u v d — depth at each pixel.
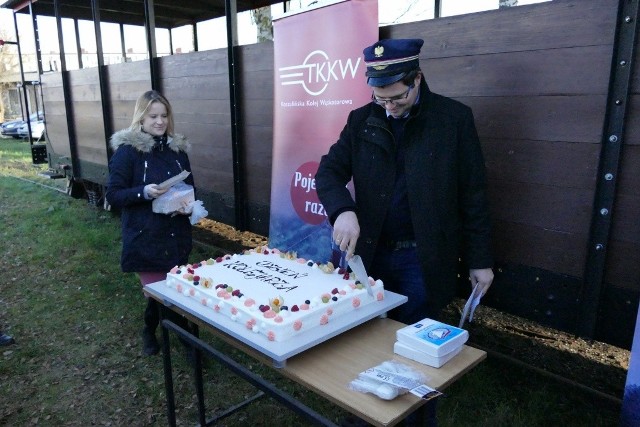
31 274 4.68
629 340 2.03
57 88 7.09
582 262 2.12
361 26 2.65
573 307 2.18
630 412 1.76
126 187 2.79
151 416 2.60
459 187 1.94
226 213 4.35
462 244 2.09
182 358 3.12
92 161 6.47
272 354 1.45
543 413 2.44
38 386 2.90
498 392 2.62
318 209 3.11
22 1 7.69
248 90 3.88
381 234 2.04
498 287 2.47
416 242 1.93
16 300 4.11
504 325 3.39
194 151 4.63
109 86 5.78
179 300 1.93
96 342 3.37
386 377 1.36
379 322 1.85
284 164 3.31
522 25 2.14
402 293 2.09
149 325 3.15
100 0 6.84
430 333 1.55
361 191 2.02
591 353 2.99
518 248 2.35
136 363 3.10
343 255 2.72
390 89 1.75
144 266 2.84
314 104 3.00
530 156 2.22
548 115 2.13
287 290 1.89
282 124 3.26
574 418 2.40
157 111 2.81
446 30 2.43
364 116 2.02
